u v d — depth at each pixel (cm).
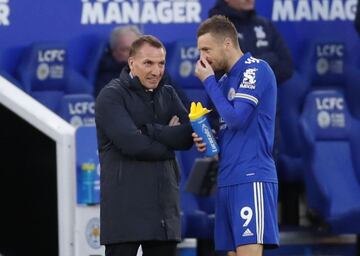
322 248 2897
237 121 1827
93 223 2050
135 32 2703
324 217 2842
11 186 1477
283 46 2748
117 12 2747
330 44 2920
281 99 2900
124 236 1841
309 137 2870
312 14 2908
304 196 2972
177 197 1902
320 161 2870
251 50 2705
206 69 1870
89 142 2070
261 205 1850
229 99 1881
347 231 2820
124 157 1855
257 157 1859
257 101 1850
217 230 1911
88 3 2723
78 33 2722
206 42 1880
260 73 1861
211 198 2747
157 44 1869
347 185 2869
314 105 2908
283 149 2898
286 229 2889
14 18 2678
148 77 1870
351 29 2925
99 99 1870
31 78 2694
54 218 1464
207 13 2809
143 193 1850
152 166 1859
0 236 1479
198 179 2614
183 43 2797
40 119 1462
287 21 2897
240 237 1853
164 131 1850
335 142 2908
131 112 1870
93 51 2731
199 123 1839
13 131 1474
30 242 1471
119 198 1848
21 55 2691
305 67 2914
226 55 1886
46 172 1464
